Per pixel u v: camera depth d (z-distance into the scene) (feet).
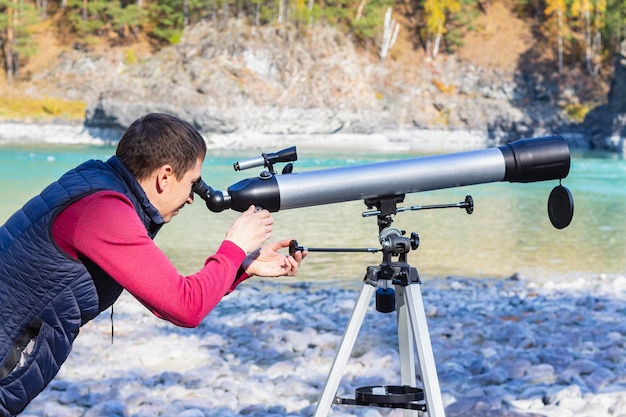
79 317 6.63
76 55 216.95
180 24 228.84
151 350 17.21
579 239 36.11
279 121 162.20
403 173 8.00
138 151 6.69
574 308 21.40
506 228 40.24
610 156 132.77
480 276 26.89
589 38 218.79
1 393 6.50
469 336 18.21
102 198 6.47
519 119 193.57
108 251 6.37
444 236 37.19
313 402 13.62
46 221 6.41
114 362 16.38
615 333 17.97
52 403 13.61
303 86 172.04
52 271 6.40
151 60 171.01
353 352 17.31
